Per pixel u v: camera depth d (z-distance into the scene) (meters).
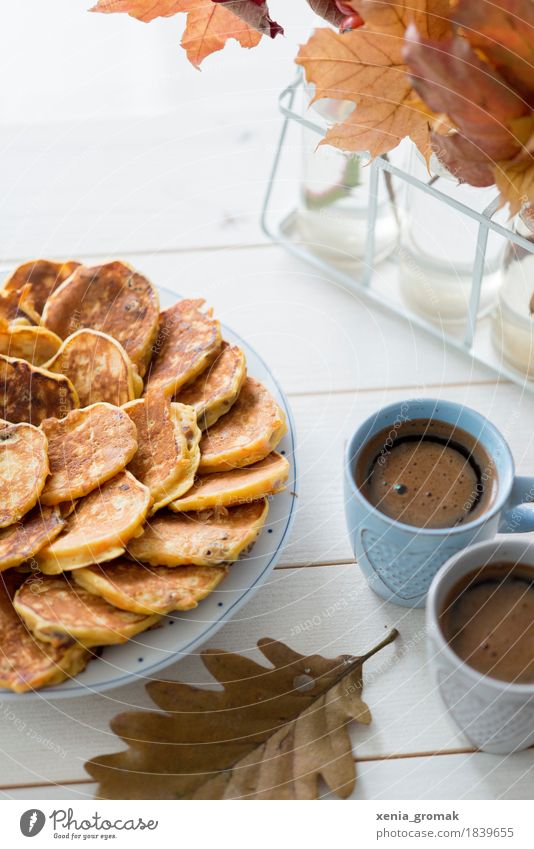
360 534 0.56
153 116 0.83
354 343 0.70
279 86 0.88
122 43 1.02
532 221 0.60
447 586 0.54
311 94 0.67
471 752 0.56
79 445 0.57
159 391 0.59
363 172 0.69
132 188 0.78
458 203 0.63
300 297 0.72
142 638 0.55
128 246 0.75
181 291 0.73
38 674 0.53
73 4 1.05
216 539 0.56
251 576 0.57
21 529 0.55
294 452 0.60
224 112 0.83
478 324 0.71
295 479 0.60
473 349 0.69
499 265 0.69
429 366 0.69
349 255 0.73
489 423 0.57
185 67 0.97
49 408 0.59
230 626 0.59
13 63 1.01
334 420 0.67
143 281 0.62
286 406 0.62
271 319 0.71
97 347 0.60
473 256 0.67
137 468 0.58
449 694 0.53
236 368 0.60
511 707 0.52
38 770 0.55
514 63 0.52
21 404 0.59
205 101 0.85
